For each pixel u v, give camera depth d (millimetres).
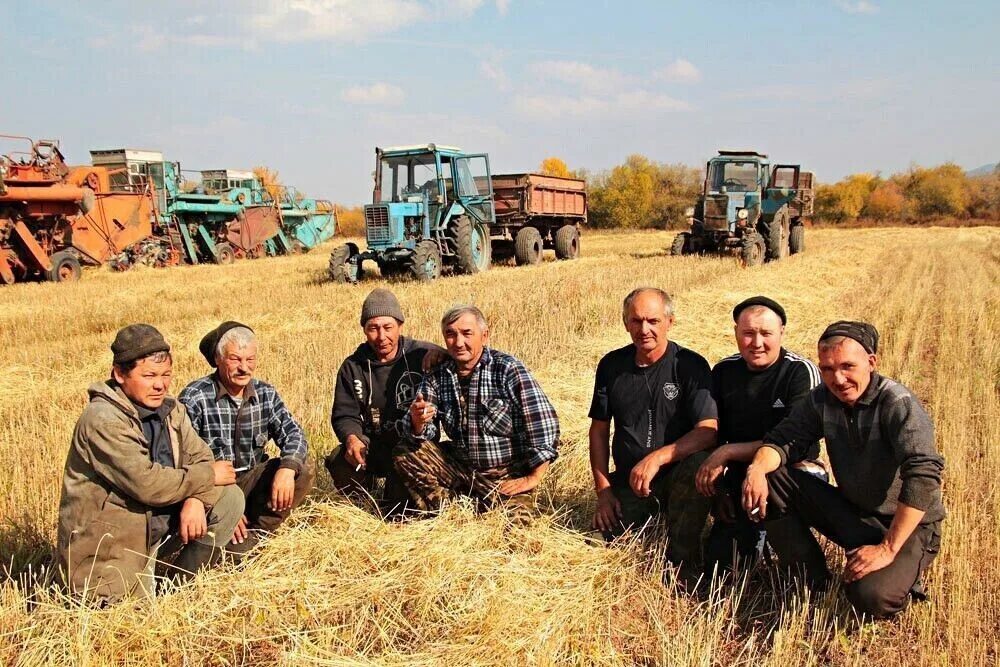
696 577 3947
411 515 4559
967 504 4566
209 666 3305
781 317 4078
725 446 3922
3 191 17938
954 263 20750
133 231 22859
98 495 3508
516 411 4410
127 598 3508
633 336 4203
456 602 3564
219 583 3721
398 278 16625
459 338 4289
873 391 3428
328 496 4719
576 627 3412
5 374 8781
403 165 17297
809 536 3707
